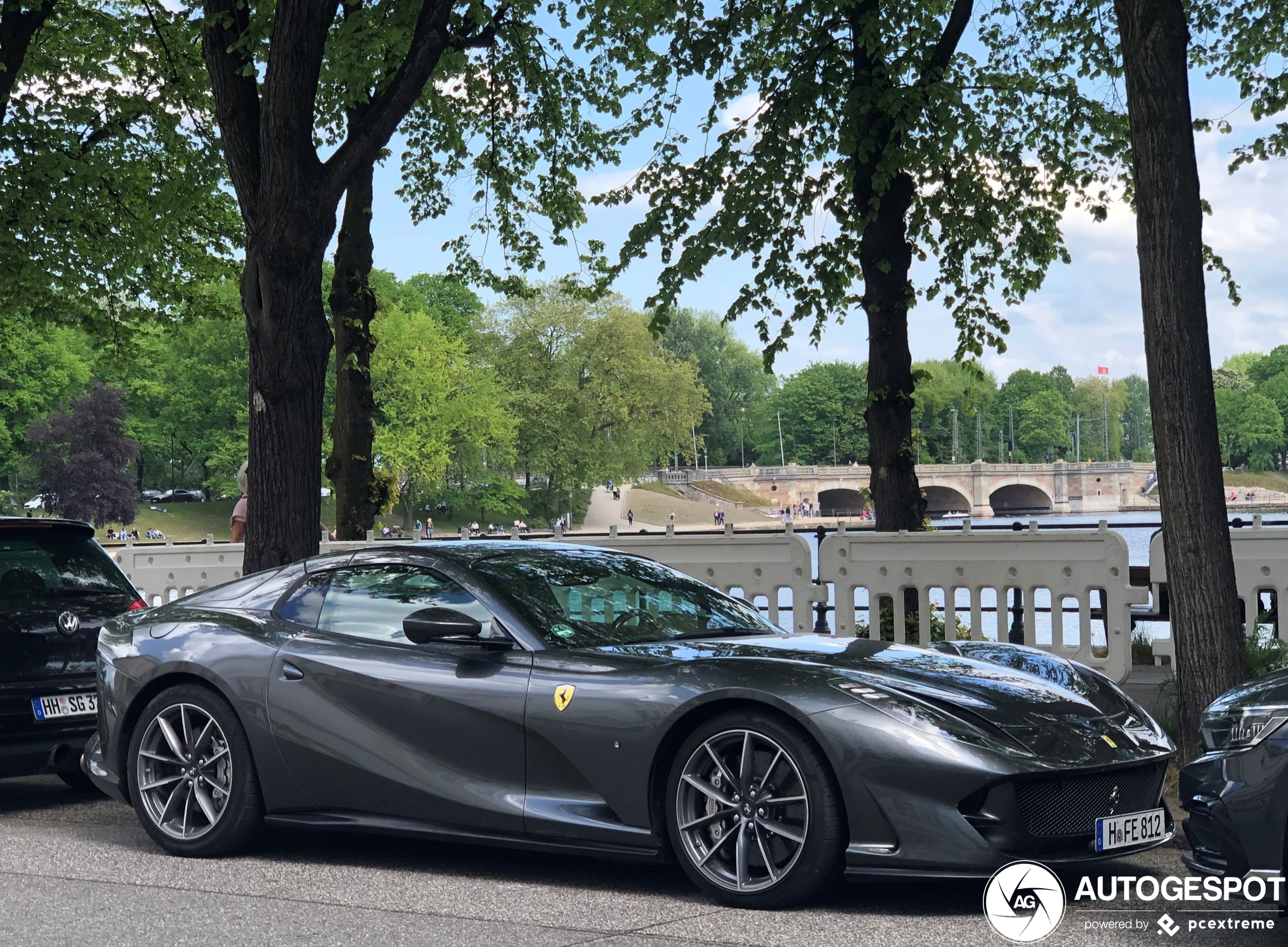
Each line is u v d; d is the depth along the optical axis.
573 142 15.77
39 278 18.97
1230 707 4.00
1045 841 4.38
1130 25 6.29
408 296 87.06
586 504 89.31
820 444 148.75
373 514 15.55
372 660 5.46
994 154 14.41
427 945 4.17
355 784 5.40
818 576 9.80
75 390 84.50
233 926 4.46
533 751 5.03
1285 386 173.25
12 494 86.31
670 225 13.91
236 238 21.58
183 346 84.12
